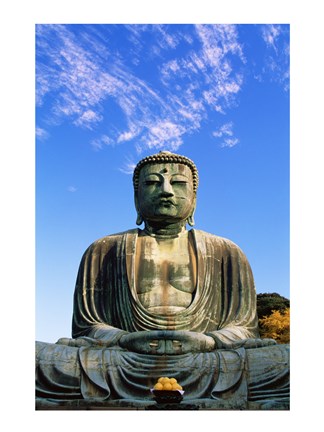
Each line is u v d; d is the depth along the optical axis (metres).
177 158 17.94
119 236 17.98
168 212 17.59
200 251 17.41
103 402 14.59
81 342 15.71
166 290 16.91
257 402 14.79
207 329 16.72
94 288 17.45
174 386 13.98
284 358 15.23
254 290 17.58
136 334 15.59
